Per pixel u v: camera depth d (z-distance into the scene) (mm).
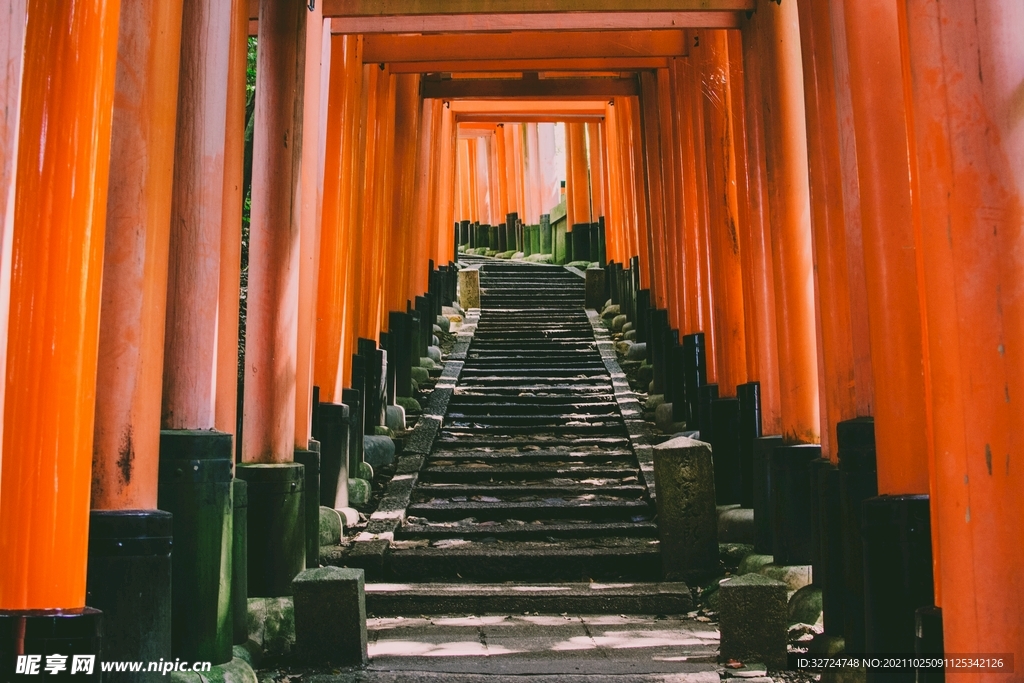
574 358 14562
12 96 3117
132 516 4145
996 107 3328
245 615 5582
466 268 20062
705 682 5168
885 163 4773
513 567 7785
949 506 3346
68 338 3492
